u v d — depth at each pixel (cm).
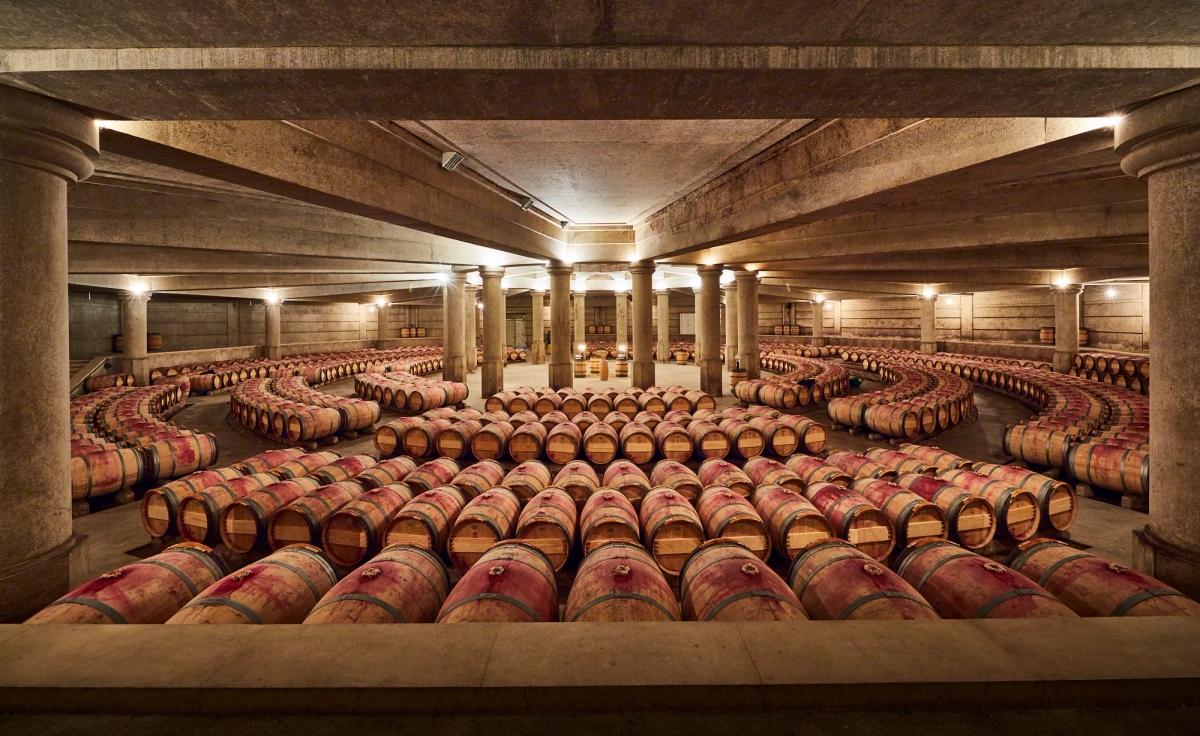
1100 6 356
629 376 2912
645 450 1066
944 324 3538
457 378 2239
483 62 400
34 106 437
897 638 324
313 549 455
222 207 1136
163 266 1597
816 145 926
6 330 443
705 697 289
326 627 338
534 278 3100
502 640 325
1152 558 480
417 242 1580
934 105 470
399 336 4472
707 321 2005
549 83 423
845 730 278
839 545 446
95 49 398
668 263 1991
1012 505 673
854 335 4172
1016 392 2009
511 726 282
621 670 298
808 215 976
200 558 451
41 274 463
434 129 906
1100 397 1482
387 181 901
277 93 439
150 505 725
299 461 855
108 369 2253
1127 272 2050
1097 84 431
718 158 1084
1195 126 446
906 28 381
